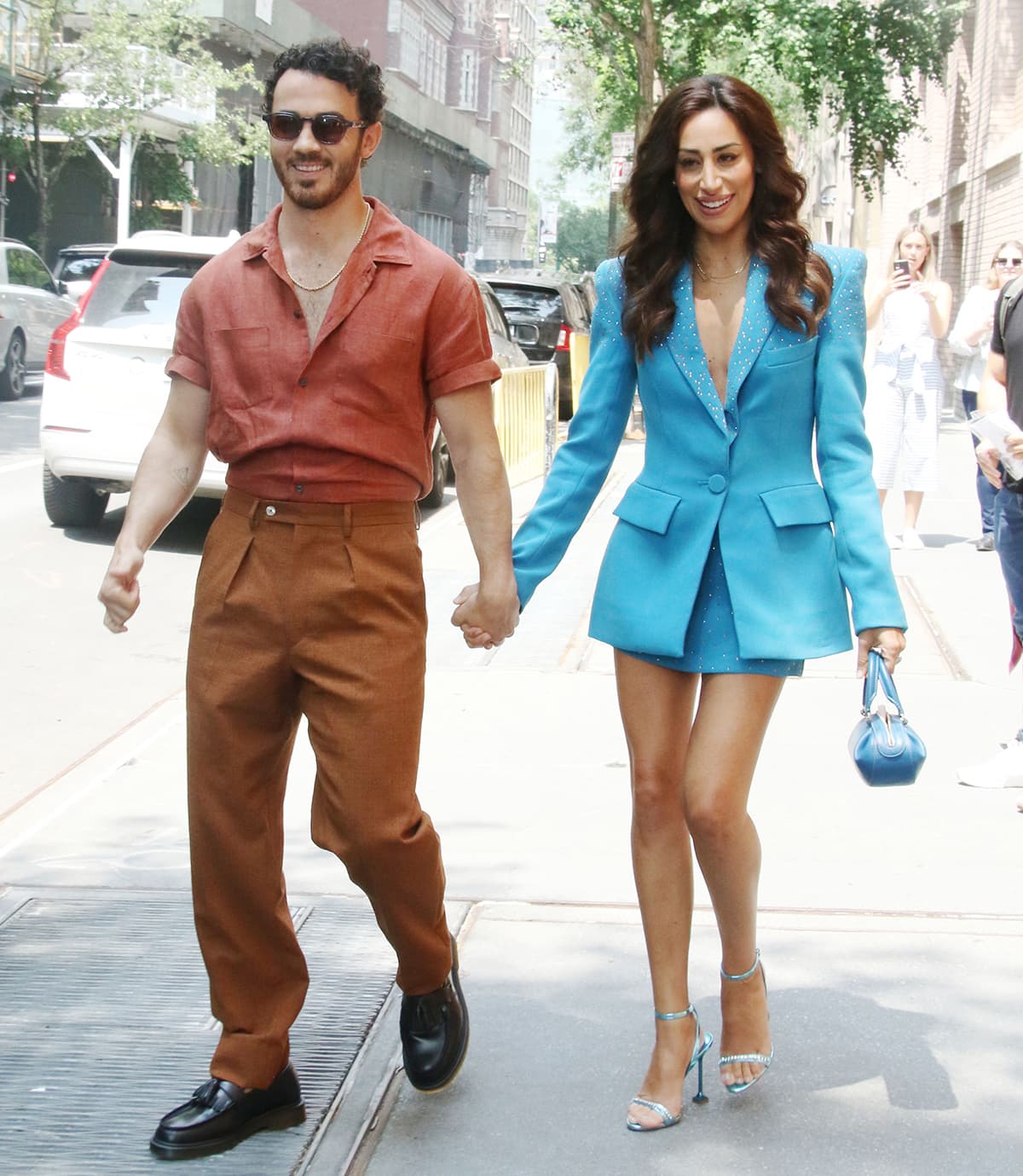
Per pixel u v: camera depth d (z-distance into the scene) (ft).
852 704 20.25
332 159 9.35
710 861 10.02
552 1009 11.78
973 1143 9.91
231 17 133.69
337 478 9.48
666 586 10.09
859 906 13.62
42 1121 10.16
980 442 16.74
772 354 9.92
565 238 286.66
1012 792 16.80
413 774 9.82
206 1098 9.89
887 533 33.37
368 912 13.62
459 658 22.91
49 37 109.81
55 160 120.78
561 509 10.49
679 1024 10.28
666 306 10.08
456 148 236.84
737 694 10.03
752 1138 10.00
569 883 14.17
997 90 65.92
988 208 66.74
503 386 41.24
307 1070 10.87
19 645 24.03
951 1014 11.64
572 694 20.88
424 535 34.55
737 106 9.71
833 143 129.70
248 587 9.65
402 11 221.05
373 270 9.52
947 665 22.40
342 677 9.57
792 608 9.93
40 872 14.57
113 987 12.16
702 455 10.12
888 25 74.23
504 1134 10.07
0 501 38.45
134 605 10.02
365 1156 9.83
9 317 65.05
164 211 135.03
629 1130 10.10
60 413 32.30
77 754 18.66
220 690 9.74
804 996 11.91
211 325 9.70
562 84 102.94
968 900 13.78
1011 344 16.63
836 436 10.06
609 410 10.52
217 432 9.75
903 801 16.48
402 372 9.59
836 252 10.16
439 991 10.42
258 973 10.05
